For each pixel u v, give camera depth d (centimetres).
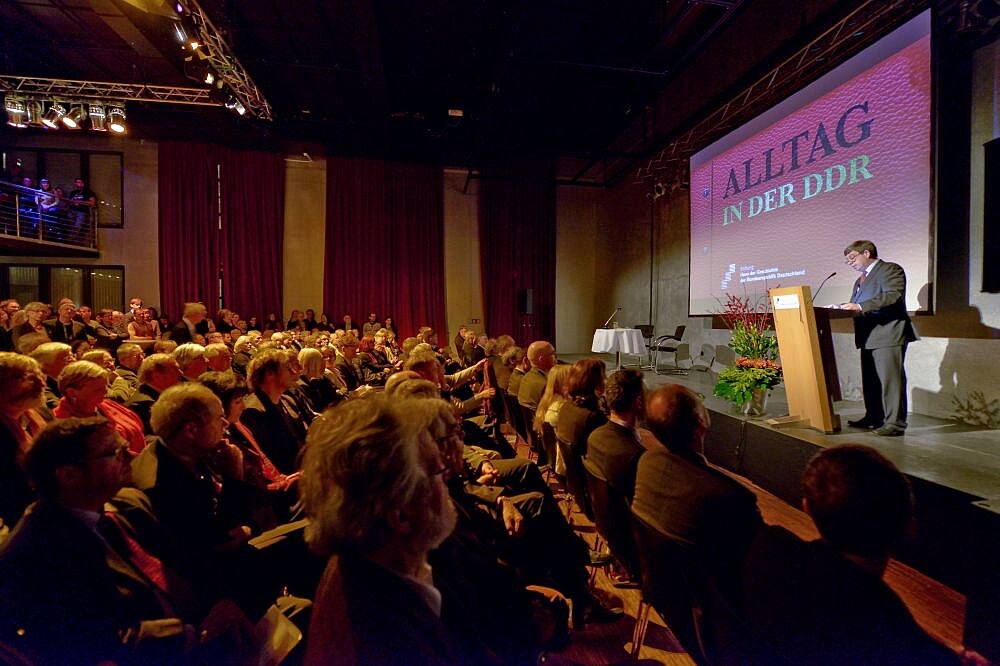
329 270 1034
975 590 155
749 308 586
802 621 88
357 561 65
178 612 126
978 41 355
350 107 891
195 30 566
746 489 126
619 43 679
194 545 154
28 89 716
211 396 163
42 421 211
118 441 118
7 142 959
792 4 540
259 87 759
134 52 712
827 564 89
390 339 740
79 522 111
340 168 1038
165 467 157
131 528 131
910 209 392
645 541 135
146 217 988
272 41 690
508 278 1093
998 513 148
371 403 75
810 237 497
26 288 964
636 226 948
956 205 368
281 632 133
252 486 185
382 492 64
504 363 454
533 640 133
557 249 1125
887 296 307
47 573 102
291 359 313
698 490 124
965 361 360
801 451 300
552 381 279
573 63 632
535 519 199
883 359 317
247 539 167
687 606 125
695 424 157
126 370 365
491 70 752
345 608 61
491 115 816
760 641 97
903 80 397
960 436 312
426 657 59
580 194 1132
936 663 83
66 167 972
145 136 960
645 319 911
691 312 722
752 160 585
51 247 874
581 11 607
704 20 612
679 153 768
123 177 982
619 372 197
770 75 543
